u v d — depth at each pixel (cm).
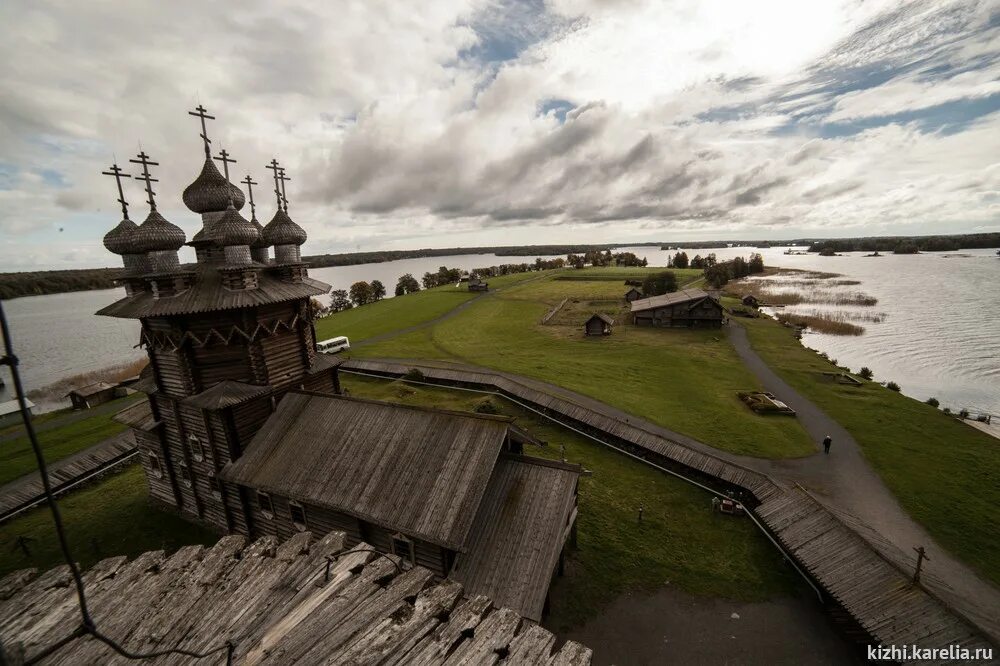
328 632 584
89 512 2866
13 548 2595
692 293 8481
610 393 4753
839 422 4066
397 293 15450
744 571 2311
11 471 3584
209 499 2617
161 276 2253
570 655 575
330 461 2172
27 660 547
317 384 2883
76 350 9488
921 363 6134
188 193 2577
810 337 7525
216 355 2452
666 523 2666
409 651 559
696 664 1858
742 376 5344
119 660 588
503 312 10119
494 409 4197
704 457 3105
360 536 2058
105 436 4172
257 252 2970
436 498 1891
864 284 13600
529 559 1834
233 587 672
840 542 2144
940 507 2862
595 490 2986
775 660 1870
